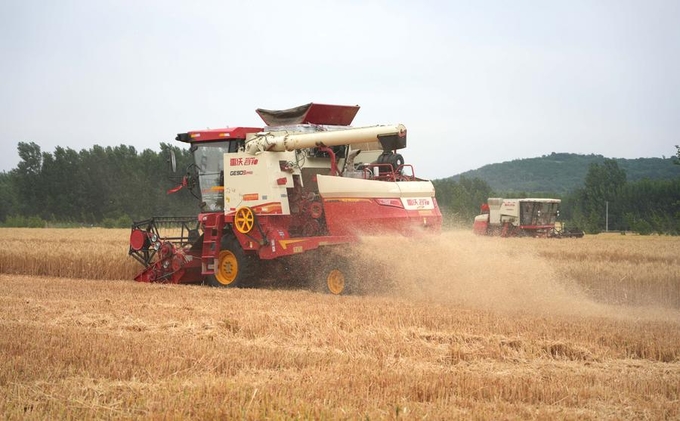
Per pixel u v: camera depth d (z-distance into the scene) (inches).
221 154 647.8
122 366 278.8
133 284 626.5
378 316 403.9
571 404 240.7
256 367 284.7
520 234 1690.5
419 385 249.9
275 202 583.2
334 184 569.6
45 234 1418.6
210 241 625.9
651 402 242.1
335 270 564.4
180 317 404.8
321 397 235.6
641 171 7524.6
